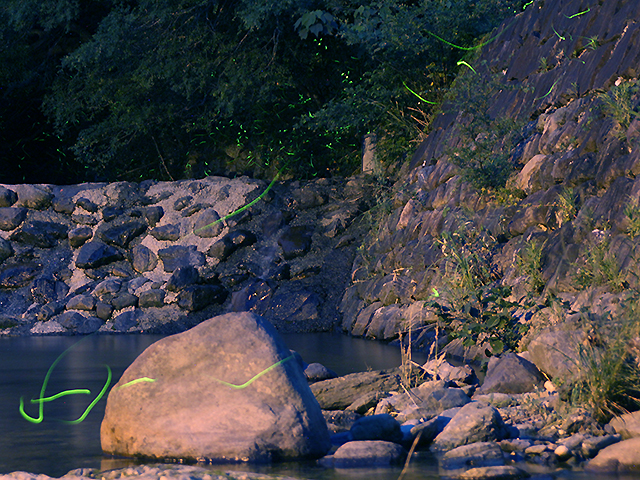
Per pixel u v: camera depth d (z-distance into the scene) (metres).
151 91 18.75
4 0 19.19
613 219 6.49
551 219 7.46
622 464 3.58
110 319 13.12
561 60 9.31
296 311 12.65
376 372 5.86
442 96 13.42
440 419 4.51
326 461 3.88
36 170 22.45
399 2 14.41
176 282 13.49
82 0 21.33
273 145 19.73
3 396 6.12
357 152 18.33
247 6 16.19
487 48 12.05
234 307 13.19
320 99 19.11
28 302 13.66
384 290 10.65
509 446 3.94
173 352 4.23
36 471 3.77
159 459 4.00
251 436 3.98
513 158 9.23
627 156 6.75
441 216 10.02
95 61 18.11
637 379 4.23
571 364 4.71
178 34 17.91
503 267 7.86
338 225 14.42
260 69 17.27
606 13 8.51
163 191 15.67
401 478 3.48
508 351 6.15
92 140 19.31
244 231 14.45
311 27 15.20
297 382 4.18
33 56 21.80
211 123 19.88
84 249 14.50
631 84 7.33
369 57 15.62
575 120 8.18
